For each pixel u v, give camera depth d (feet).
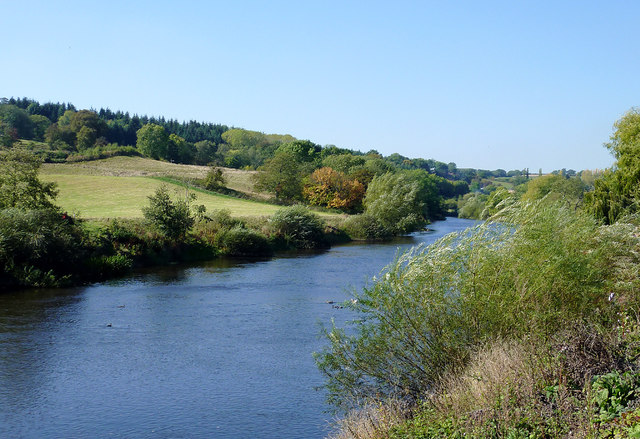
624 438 19.66
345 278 116.57
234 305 86.89
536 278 36.47
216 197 284.82
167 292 98.84
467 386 29.55
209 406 46.06
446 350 36.19
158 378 53.01
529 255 37.42
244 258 156.56
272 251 173.27
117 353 60.95
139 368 55.88
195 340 66.23
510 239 38.93
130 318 77.71
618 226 43.86
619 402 22.90
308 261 149.07
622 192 129.39
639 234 44.19
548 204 42.22
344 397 37.50
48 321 75.56
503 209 40.68
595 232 43.24
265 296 94.84
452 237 39.86
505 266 37.68
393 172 418.72
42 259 107.86
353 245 203.10
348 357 38.24
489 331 36.47
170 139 524.52
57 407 46.24
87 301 89.86
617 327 31.45
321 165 449.06
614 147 158.20
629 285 38.45
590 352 27.71
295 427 41.60
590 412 21.38
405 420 28.99
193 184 306.35
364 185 345.51
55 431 41.73
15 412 45.19
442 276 37.68
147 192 265.95
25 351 61.57
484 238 39.37
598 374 26.30
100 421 43.37
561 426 21.94
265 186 323.98
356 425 30.68
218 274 122.93
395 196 253.85
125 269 124.47
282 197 319.27
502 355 30.01
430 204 409.28
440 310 37.22
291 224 190.90
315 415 43.80
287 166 326.44
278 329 71.31
